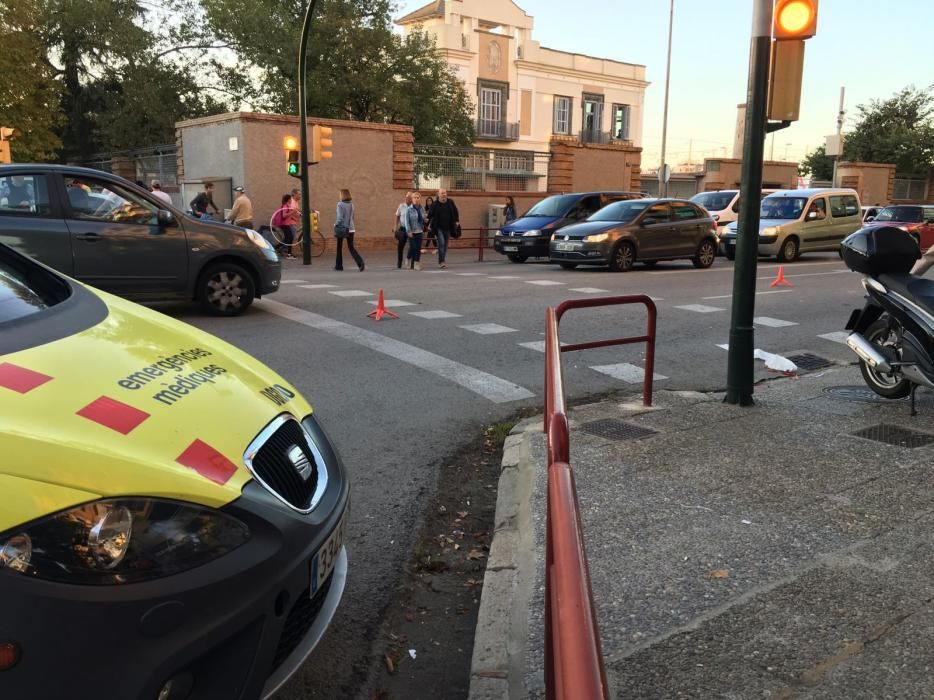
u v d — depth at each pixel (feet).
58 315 8.48
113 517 5.89
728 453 15.19
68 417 6.38
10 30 94.53
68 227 27.37
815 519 12.10
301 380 21.79
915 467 14.30
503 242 62.13
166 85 104.78
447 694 8.87
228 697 6.35
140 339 8.51
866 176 125.18
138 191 29.09
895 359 17.87
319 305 34.60
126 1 106.11
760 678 8.14
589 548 11.30
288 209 65.98
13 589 5.36
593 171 98.53
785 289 43.11
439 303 35.73
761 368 23.95
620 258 51.98
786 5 16.16
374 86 99.14
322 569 7.48
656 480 13.83
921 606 9.48
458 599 11.02
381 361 24.08
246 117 68.95
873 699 7.75
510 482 14.51
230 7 99.45
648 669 8.36
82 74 111.96
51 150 103.14
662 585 10.18
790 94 16.70
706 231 56.39
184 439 6.82
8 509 5.52
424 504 14.03
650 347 18.53
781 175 133.80
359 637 9.93
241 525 6.59
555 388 8.81
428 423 18.47
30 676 5.39
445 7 152.87
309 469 8.06
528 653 8.79
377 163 77.15
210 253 30.12
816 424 17.02
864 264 18.30
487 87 161.68
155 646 5.86
